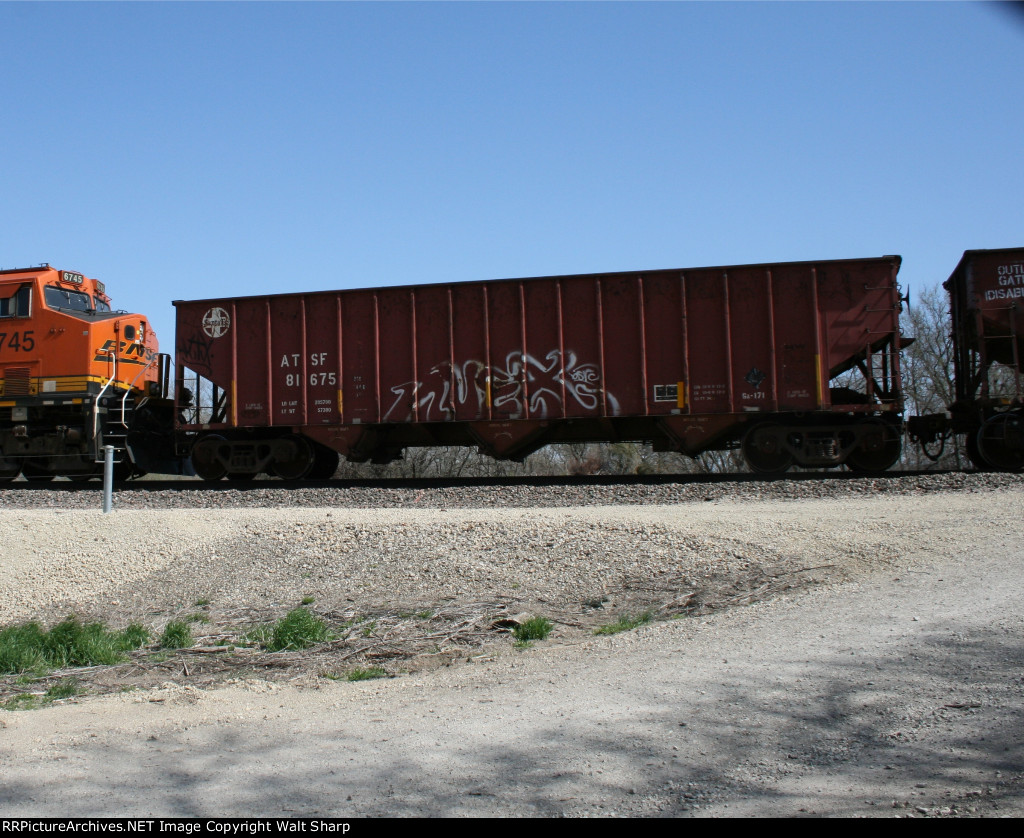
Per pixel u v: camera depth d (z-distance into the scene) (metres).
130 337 19.22
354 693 6.18
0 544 11.31
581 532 10.52
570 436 17.58
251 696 6.25
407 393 17.12
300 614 8.28
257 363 17.77
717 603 8.23
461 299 17.00
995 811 3.41
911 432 16.12
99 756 4.77
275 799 3.97
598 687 5.60
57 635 8.00
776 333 15.95
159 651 8.09
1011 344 15.72
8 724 5.61
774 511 11.74
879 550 9.27
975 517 10.51
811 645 6.07
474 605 8.86
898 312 15.66
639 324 16.31
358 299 17.41
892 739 4.26
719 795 3.76
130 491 16.31
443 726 5.01
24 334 18.25
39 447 18.23
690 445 16.61
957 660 5.38
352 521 11.46
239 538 11.20
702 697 5.13
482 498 14.66
